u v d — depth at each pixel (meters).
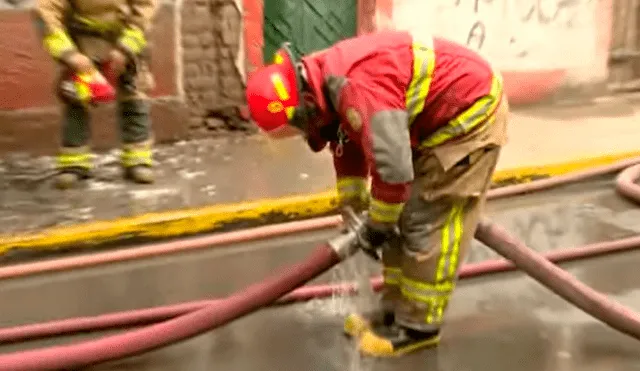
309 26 5.38
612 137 5.29
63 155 4.05
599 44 6.43
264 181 4.25
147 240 3.61
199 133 5.16
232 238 3.59
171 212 3.69
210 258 3.46
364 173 2.55
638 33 6.64
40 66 4.49
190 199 3.90
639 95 6.73
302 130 2.41
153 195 3.96
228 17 5.05
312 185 4.18
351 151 2.50
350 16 5.50
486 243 2.82
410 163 2.18
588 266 3.39
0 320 2.86
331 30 5.45
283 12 5.27
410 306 2.57
